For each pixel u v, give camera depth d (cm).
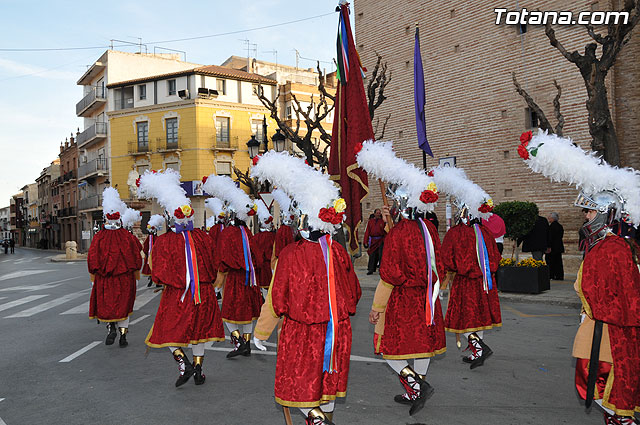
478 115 1609
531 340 700
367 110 646
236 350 670
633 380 325
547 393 487
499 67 1552
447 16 1695
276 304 335
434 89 1738
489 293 570
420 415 438
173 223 545
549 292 1048
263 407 472
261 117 4066
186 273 529
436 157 1736
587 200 356
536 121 1464
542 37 1448
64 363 649
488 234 580
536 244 1208
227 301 664
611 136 927
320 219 343
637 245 352
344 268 353
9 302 1266
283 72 4347
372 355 653
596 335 337
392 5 1877
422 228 448
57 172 6819
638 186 345
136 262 752
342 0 696
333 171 678
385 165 464
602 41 924
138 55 4525
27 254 5425
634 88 1295
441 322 458
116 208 752
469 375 550
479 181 1608
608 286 329
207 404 482
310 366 328
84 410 473
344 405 468
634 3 893
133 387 541
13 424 443
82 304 1183
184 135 3862
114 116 4150
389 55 1894
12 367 634
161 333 524
